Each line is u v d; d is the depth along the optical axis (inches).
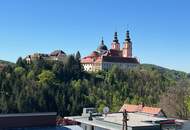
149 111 4628.4
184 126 2775.6
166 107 4702.3
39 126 2470.5
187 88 4854.8
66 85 7283.5
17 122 2400.3
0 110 5762.8
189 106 4613.7
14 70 7593.5
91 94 7145.7
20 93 6220.5
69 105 6328.7
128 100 6943.9
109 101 6973.4
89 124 2691.9
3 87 6368.1
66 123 3572.8
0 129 2341.3
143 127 2364.7
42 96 6314.0
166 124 2701.8
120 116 3002.0
